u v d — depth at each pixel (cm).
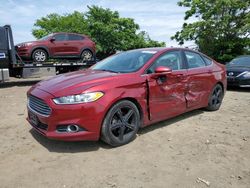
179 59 575
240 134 526
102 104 423
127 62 530
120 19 3706
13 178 361
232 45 2736
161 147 459
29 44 1276
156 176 369
